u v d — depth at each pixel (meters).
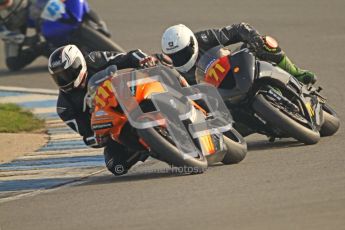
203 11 68.00
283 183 27.94
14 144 38.91
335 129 35.44
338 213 24.11
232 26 34.03
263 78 32.28
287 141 34.97
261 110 32.22
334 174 28.67
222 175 29.78
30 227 25.80
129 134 29.44
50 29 54.66
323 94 44.81
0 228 26.06
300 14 65.75
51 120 43.72
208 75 32.31
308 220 23.72
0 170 34.56
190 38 32.22
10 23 56.12
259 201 25.97
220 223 24.11
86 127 31.19
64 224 25.67
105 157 31.42
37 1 55.34
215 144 30.75
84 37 54.16
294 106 32.91
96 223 25.36
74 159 35.53
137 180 30.39
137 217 25.53
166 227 24.22
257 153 33.31
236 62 32.16
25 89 51.59
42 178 32.66
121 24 65.44
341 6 67.81
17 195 30.27
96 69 31.41
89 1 74.12
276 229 23.19
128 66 30.53
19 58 56.78
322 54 54.47
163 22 65.31
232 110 32.59
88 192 29.41
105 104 29.16
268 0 70.81
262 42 33.94
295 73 35.19
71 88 30.80
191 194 27.48
